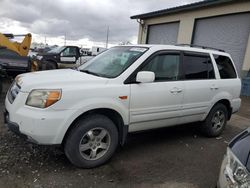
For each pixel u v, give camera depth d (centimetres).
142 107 402
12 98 364
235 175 206
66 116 330
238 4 1266
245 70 1239
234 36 1322
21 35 1351
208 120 525
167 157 429
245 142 224
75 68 480
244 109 894
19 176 331
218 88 518
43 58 1532
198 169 396
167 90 427
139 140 498
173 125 466
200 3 1430
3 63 1025
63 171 353
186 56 471
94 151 367
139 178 354
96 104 350
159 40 1911
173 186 342
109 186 328
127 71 390
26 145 420
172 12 1680
